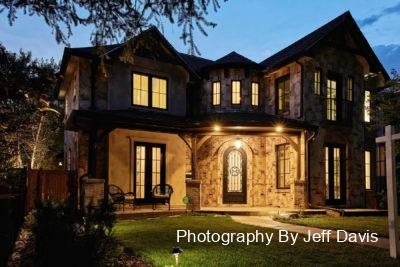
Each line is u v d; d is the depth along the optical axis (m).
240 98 18.81
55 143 29.22
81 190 13.57
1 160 11.02
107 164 15.20
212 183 17.75
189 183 15.54
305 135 16.12
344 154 18.02
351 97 18.78
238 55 19.69
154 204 15.57
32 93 5.84
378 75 19.84
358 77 19.08
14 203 9.52
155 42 6.42
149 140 16.53
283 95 18.22
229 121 15.34
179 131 15.80
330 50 18.00
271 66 17.91
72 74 17.61
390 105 16.61
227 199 17.72
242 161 17.89
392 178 7.50
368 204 18.42
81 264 5.40
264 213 14.90
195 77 17.95
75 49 15.09
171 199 16.94
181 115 18.00
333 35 18.20
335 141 17.61
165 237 9.44
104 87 15.95
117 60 16.20
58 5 5.49
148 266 6.68
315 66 17.31
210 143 17.98
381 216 15.48
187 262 6.80
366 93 20.27
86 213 6.01
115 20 5.76
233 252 7.70
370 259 7.18
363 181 18.39
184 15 5.41
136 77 16.88
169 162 17.06
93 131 13.95
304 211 15.17
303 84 16.81
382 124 16.70
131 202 15.22
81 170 14.99
